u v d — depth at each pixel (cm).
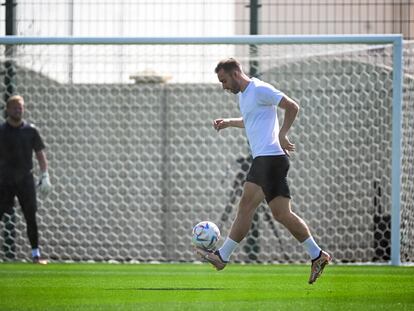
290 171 3509
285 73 3484
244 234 2081
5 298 1848
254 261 3512
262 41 3198
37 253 3219
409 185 3231
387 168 3462
